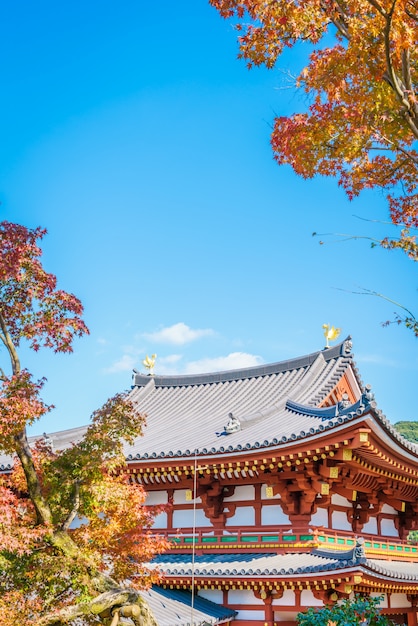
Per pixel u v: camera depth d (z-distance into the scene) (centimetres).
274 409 2931
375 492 2692
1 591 1395
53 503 1498
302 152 1443
